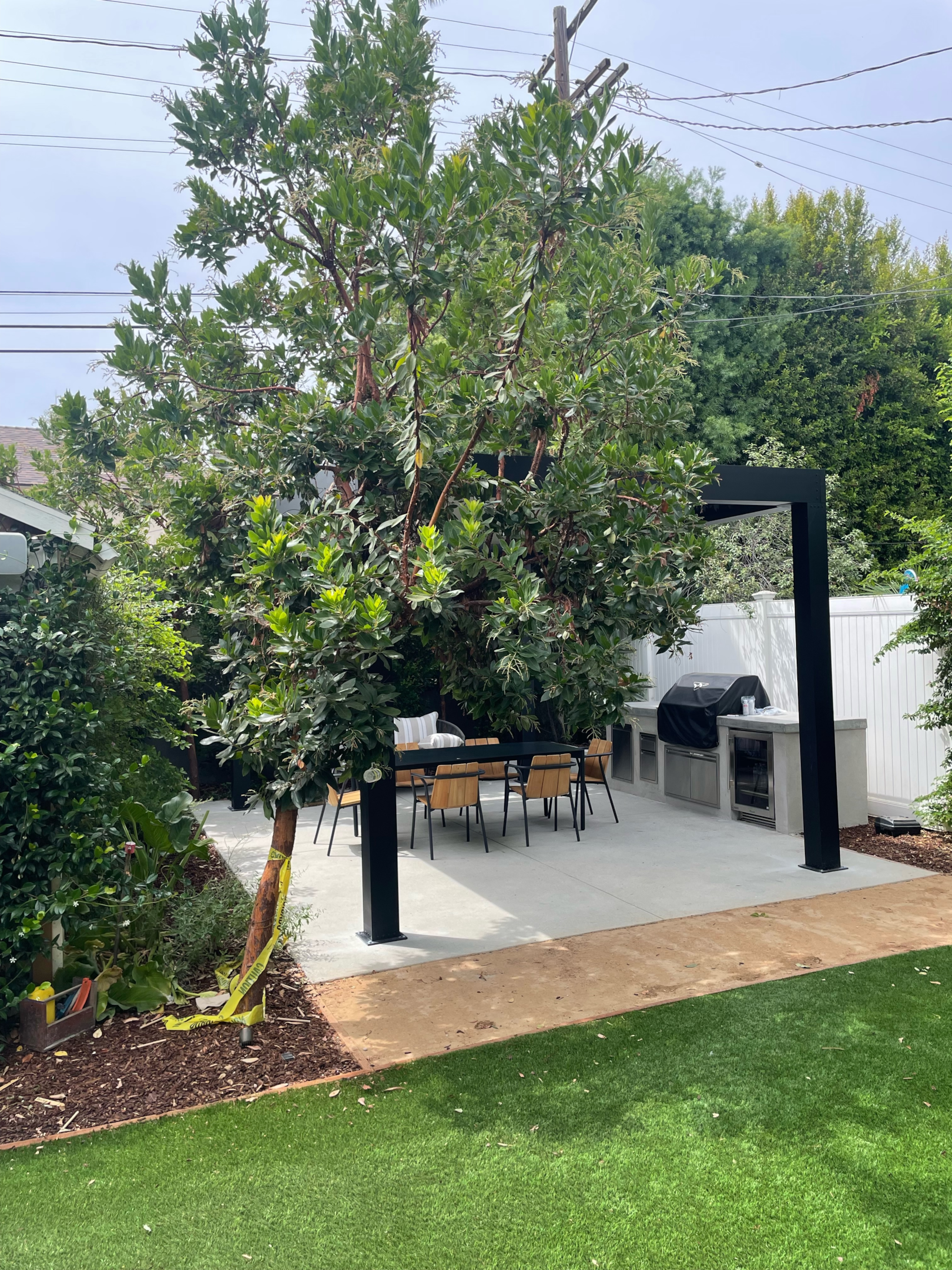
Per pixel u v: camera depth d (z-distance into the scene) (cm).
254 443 538
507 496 485
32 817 430
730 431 2002
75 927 459
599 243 558
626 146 484
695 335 2008
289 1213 298
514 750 876
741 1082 380
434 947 569
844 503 2089
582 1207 297
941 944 541
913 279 2628
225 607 466
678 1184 309
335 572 412
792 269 2219
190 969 528
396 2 555
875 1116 349
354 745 401
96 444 587
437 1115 360
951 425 2217
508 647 395
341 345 600
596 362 554
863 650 896
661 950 547
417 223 422
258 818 1018
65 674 461
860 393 2175
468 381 451
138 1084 394
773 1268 266
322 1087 387
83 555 515
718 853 791
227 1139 346
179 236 571
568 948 557
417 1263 272
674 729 998
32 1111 372
